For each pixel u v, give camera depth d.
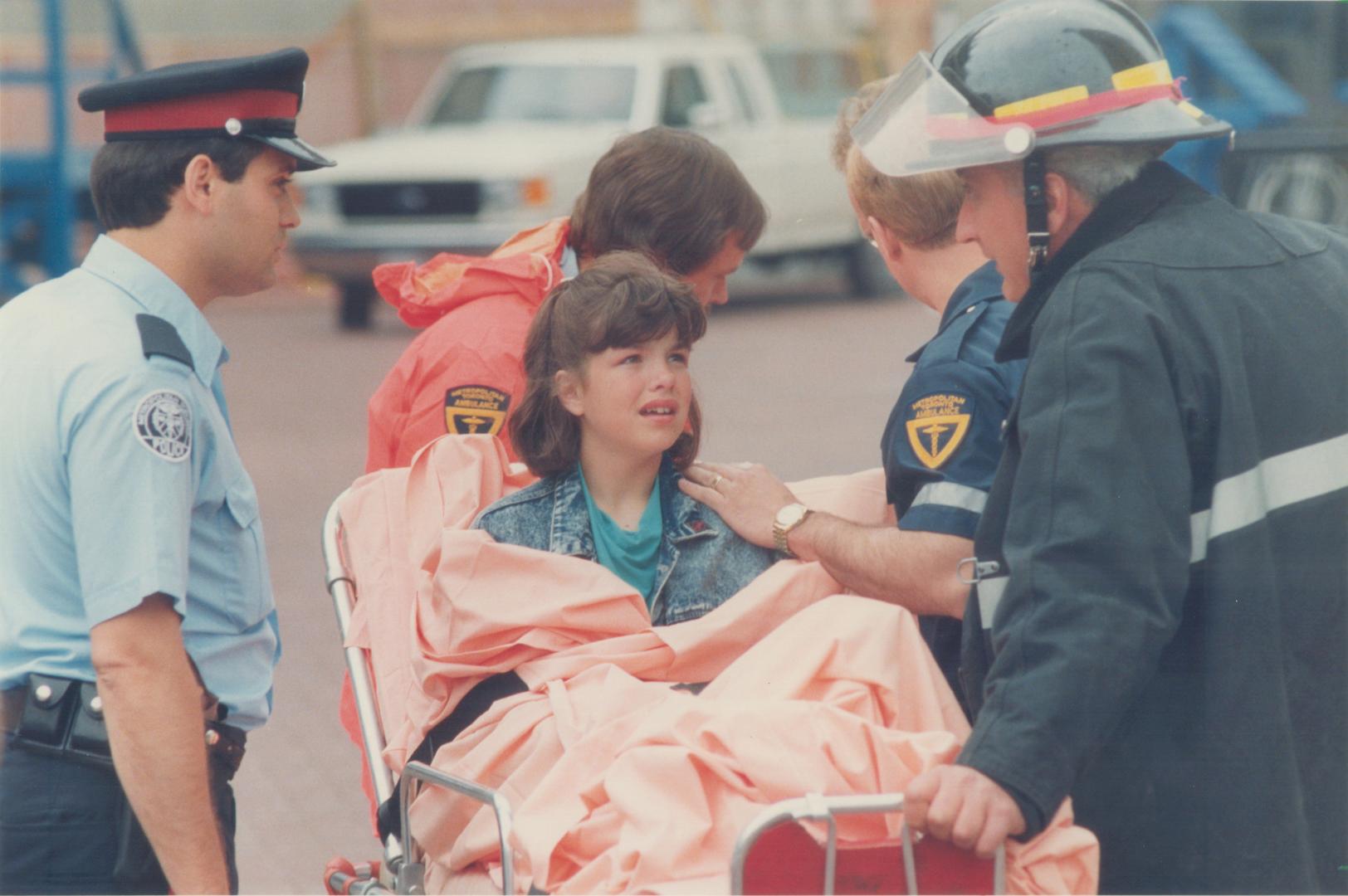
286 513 14.43
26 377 4.46
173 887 4.41
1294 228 4.22
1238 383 3.89
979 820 3.63
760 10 31.48
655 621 4.99
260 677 4.88
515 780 4.54
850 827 4.00
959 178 4.66
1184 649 3.95
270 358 22.67
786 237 26.53
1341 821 4.06
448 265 6.41
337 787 8.96
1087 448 3.79
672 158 5.83
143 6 30.73
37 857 4.47
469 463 5.49
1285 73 19.14
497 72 25.36
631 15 33.72
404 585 5.38
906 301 28.28
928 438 4.71
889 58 29.80
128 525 4.34
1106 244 4.06
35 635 4.47
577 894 4.06
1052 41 4.14
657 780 4.06
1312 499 3.97
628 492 5.07
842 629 4.43
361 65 33.09
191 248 4.65
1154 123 4.08
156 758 4.35
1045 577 3.75
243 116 4.64
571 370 4.95
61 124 21.19
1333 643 4.00
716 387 20.36
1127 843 4.03
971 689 4.19
